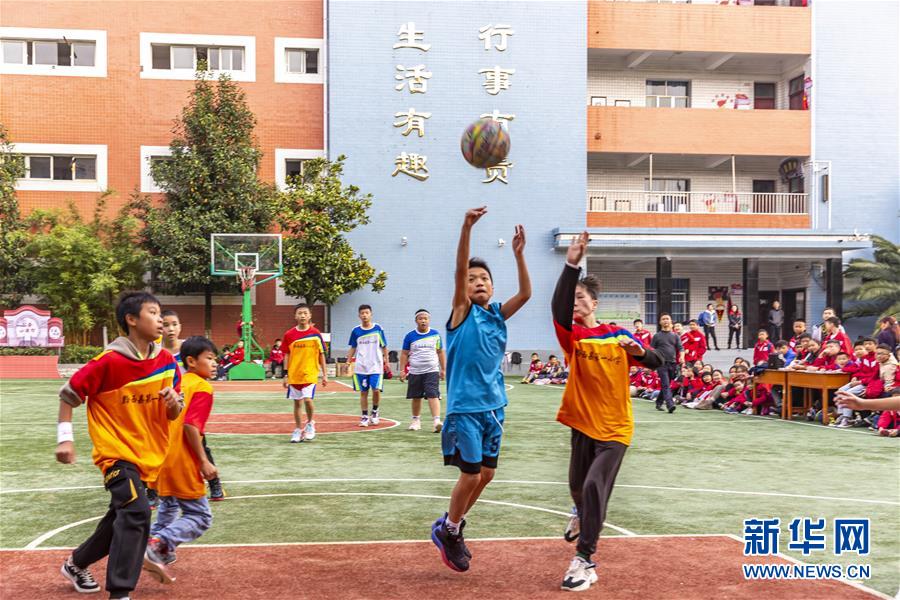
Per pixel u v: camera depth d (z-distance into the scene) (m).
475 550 5.62
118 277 27.67
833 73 30.27
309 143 30.00
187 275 26.84
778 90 32.12
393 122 28.50
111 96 29.30
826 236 28.22
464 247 5.02
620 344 5.11
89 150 29.16
